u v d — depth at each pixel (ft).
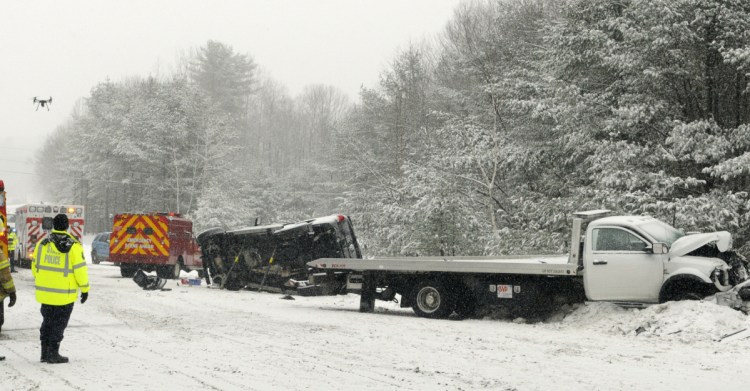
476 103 120.78
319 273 58.65
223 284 76.79
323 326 46.39
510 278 50.42
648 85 80.38
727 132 77.61
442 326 47.21
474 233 88.38
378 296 56.08
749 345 37.47
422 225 87.81
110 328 43.93
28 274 93.71
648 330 42.68
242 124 329.93
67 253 31.40
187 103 213.25
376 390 26.84
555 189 94.17
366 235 108.68
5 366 30.71
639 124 80.18
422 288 52.90
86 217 281.54
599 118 83.61
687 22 76.95
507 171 98.78
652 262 45.83
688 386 28.02
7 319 47.09
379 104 151.94
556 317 50.11
